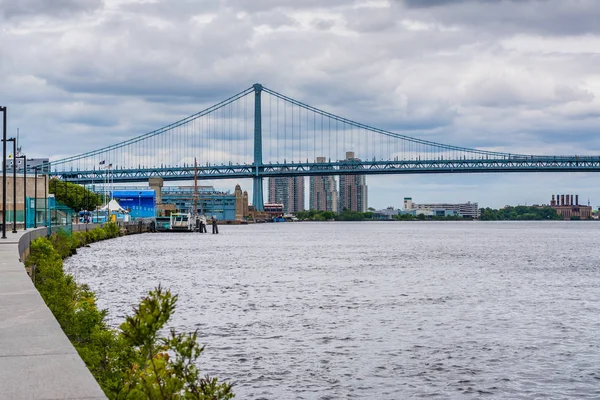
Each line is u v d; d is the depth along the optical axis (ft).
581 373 147.02
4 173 300.61
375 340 179.01
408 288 305.53
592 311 235.40
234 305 244.22
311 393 130.52
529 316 222.48
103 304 243.81
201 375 141.28
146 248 631.97
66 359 58.08
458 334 188.85
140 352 69.00
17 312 83.46
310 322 206.49
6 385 50.19
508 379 141.79
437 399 128.36
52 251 239.09
